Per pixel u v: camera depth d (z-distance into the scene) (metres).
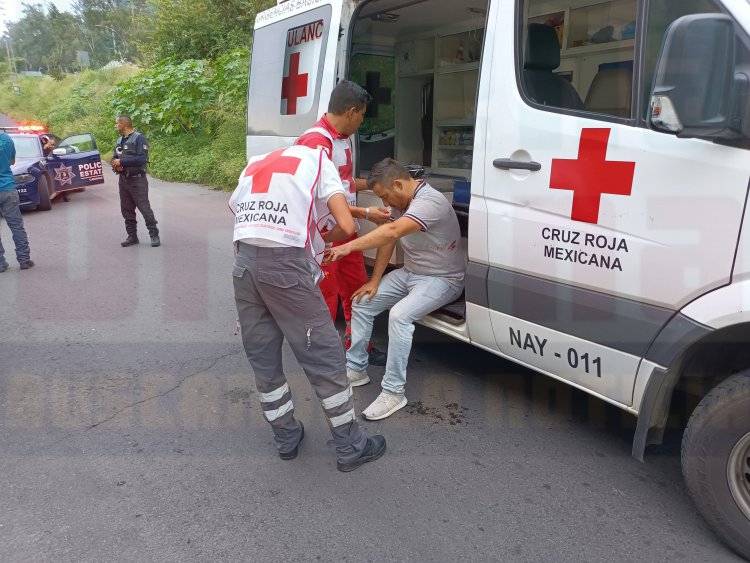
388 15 4.73
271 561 2.32
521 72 2.80
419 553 2.36
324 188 2.65
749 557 2.29
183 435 3.20
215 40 18.56
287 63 4.48
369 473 2.88
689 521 2.54
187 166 13.88
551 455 3.03
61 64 49.00
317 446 3.12
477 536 2.45
